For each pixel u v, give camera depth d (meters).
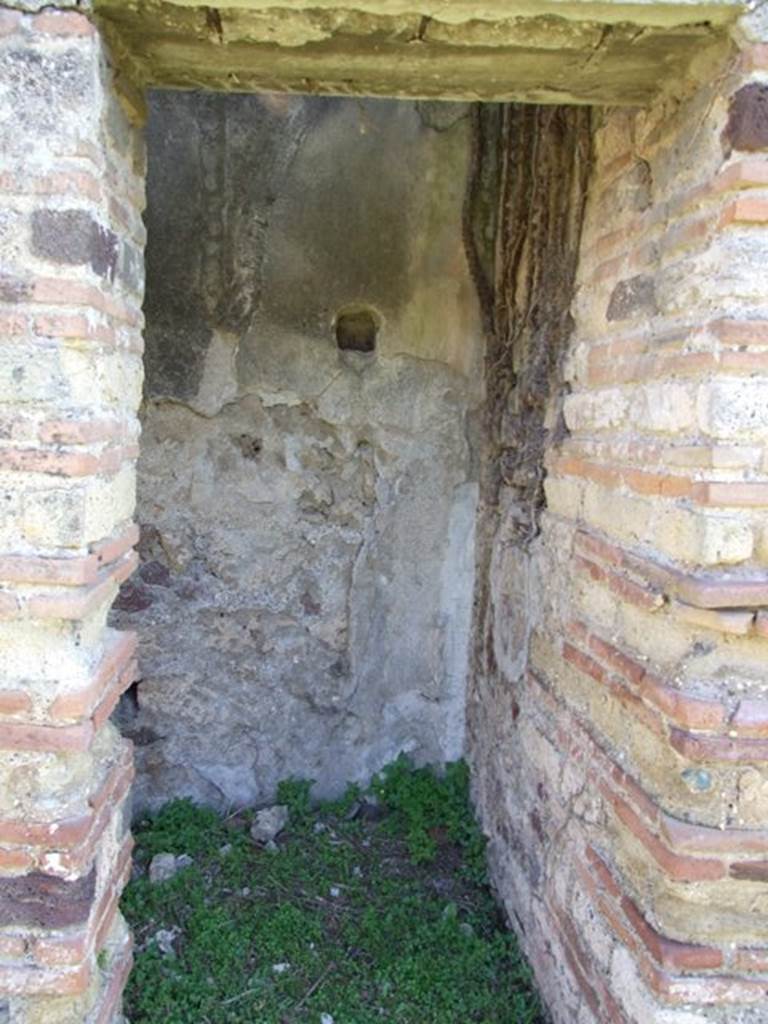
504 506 3.47
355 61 2.07
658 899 2.02
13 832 1.92
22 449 1.83
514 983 2.92
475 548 3.83
